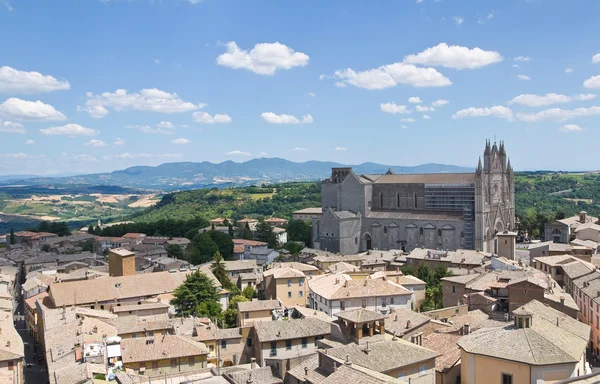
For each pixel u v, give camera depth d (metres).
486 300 133.88
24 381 114.81
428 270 185.62
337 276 153.38
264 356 104.81
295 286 169.75
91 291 163.12
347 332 97.00
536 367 67.31
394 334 102.25
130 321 129.00
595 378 52.44
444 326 113.81
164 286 174.00
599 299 125.19
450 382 81.38
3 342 109.50
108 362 98.19
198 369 103.56
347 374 67.00
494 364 70.81
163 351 103.00
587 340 80.50
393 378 69.38
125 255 188.50
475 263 194.25
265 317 137.25
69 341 108.75
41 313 143.00
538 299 129.38
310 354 94.94
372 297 137.12
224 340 115.44
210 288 164.50
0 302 171.12
